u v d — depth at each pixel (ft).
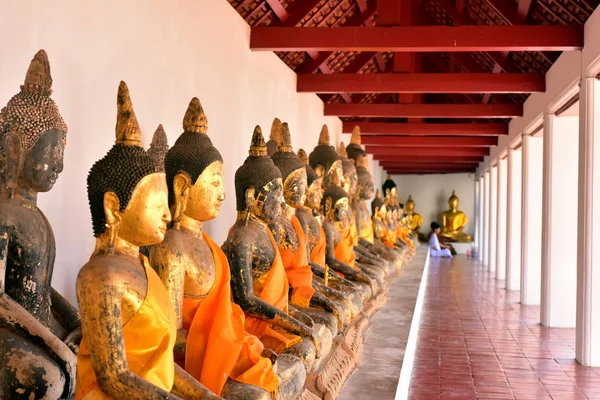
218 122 23.93
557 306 33.96
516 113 43.55
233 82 25.58
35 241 10.64
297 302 19.26
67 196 14.90
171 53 19.84
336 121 50.52
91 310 9.57
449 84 36.50
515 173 50.14
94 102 15.84
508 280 49.24
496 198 60.95
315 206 23.29
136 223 10.12
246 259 16.07
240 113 26.43
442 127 52.95
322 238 23.43
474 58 47.98
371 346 22.44
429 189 100.78
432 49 28.19
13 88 12.98
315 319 18.70
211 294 13.19
